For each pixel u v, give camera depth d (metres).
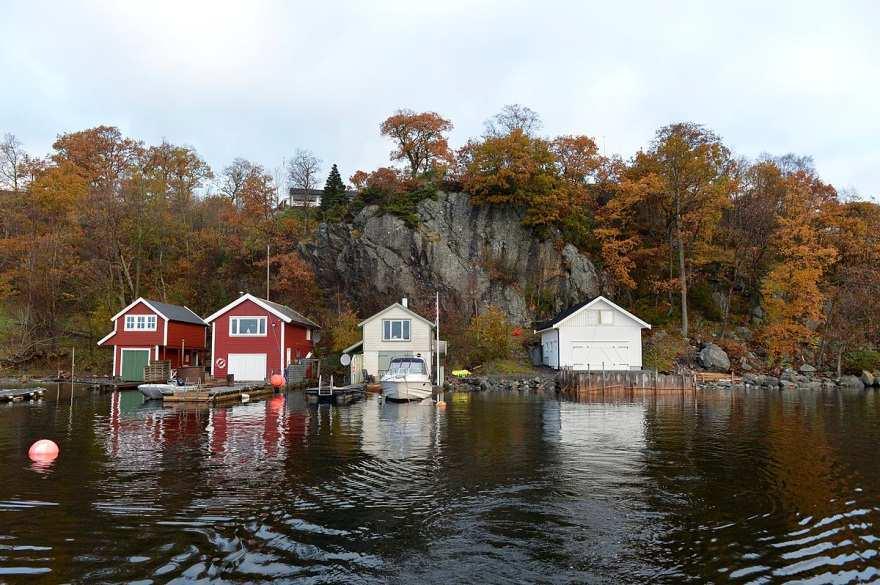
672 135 56.78
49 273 59.12
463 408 32.44
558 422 26.22
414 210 63.59
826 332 53.81
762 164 67.94
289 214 72.50
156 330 49.59
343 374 54.22
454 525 11.44
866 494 13.70
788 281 52.72
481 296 60.19
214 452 18.66
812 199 63.16
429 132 72.88
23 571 9.11
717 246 62.97
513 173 61.50
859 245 58.19
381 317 48.62
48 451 18.06
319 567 9.38
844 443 20.61
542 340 56.78
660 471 16.08
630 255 61.97
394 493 13.70
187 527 11.16
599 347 50.41
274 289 62.16
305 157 73.44
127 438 21.39
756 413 29.86
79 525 11.23
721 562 9.66
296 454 18.34
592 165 68.56
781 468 16.50
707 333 56.66
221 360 48.53
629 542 10.56
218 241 67.06
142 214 63.56
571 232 64.19
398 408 32.47
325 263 62.22
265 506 12.55
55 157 69.12
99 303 60.81
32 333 58.09
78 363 56.22
